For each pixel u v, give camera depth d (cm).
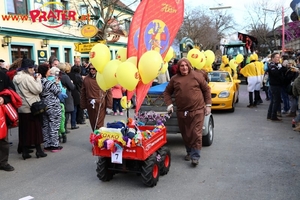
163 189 468
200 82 542
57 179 525
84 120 998
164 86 700
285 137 748
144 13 491
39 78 627
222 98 1079
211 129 701
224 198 430
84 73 1190
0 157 566
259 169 537
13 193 472
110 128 479
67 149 705
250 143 702
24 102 614
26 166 595
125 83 461
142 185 488
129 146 449
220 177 507
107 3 1728
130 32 513
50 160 629
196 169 548
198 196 440
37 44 1719
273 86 917
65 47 1959
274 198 425
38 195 463
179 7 571
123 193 460
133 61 495
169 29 557
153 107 653
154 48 528
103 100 665
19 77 609
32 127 628
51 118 680
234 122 941
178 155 636
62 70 813
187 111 543
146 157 457
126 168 491
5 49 1499
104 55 497
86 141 774
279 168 539
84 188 484
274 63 926
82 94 688
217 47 2881
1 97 550
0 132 543
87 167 582
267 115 964
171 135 805
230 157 607
